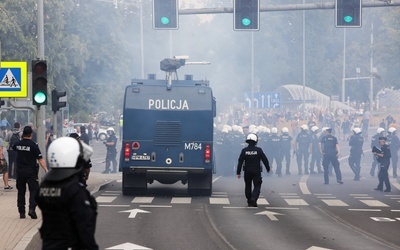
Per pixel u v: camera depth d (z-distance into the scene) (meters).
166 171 53.41
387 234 35.97
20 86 48.69
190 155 53.59
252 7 57.53
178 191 58.91
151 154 53.47
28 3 114.56
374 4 57.78
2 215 39.38
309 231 36.59
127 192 54.75
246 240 33.28
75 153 16.19
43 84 46.19
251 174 47.88
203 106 53.72
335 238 34.34
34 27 118.56
